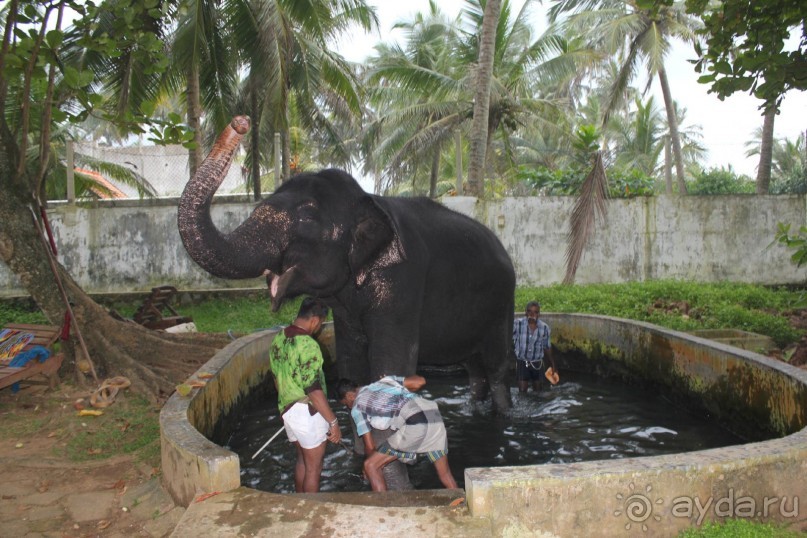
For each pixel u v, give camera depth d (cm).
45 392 630
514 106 1777
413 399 416
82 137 2262
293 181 455
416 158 1867
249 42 1275
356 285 459
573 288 1164
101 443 502
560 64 1819
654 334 725
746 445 352
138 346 710
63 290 668
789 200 1338
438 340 550
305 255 433
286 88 1298
